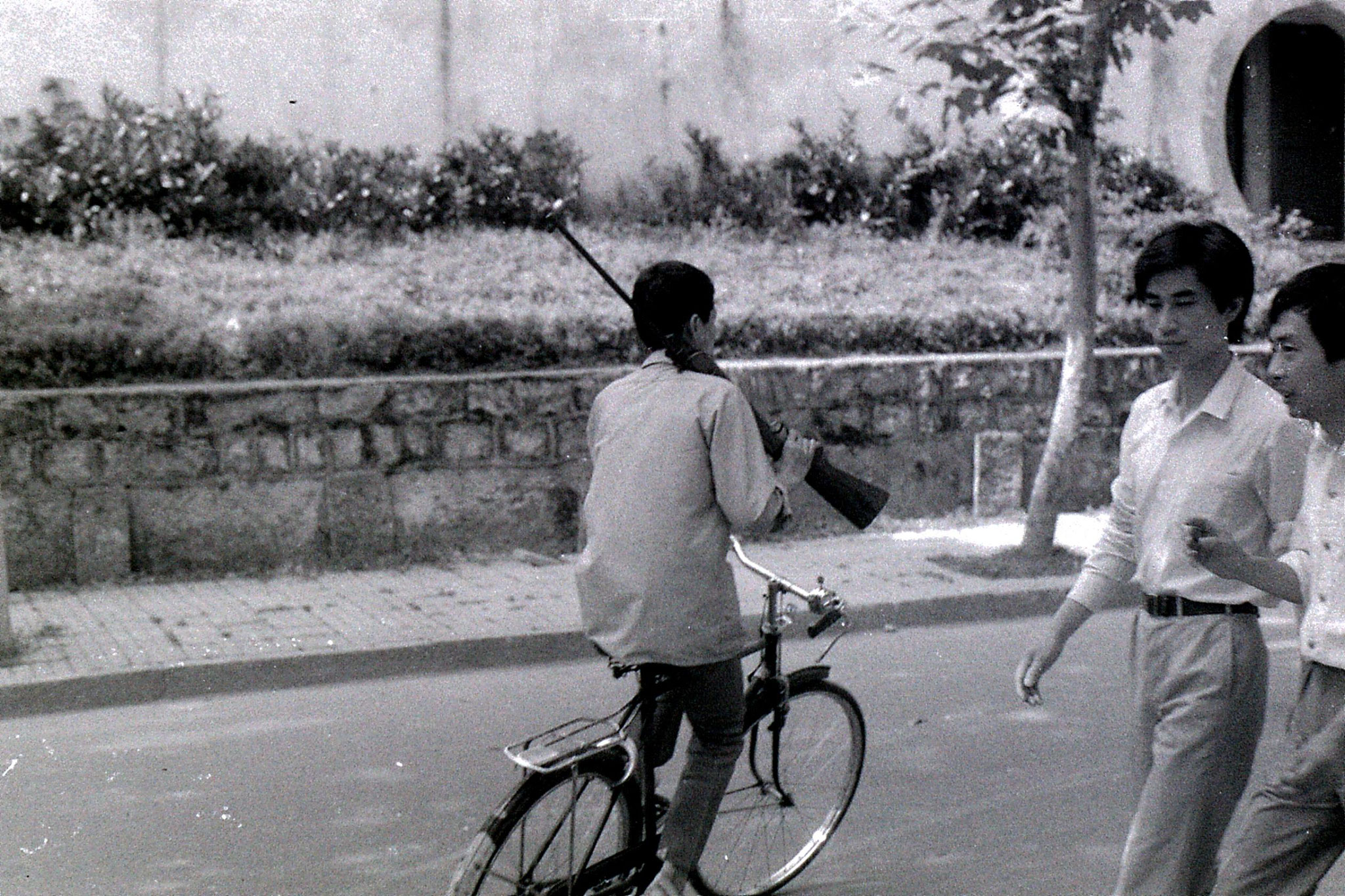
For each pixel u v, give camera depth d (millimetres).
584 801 3201
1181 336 2824
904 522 9656
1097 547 3164
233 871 4211
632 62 11305
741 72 11578
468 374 8742
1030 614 7734
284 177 10336
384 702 6051
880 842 4387
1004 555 8445
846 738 4078
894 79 10930
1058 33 7777
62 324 8664
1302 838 2521
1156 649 2906
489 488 8641
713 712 3285
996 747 5352
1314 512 2580
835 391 9453
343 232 10367
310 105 10492
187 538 8031
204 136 10164
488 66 10945
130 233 9750
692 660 3135
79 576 7812
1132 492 3051
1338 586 2516
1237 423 2805
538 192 11000
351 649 6457
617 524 3131
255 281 9570
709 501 3141
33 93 9766
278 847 4395
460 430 8539
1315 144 13320
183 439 7977
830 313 10211
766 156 11664
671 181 11391
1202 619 2830
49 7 9805
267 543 8195
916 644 7055
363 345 9047
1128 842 2910
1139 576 2977
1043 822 4566
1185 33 12719
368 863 4273
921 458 9727
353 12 10578
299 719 5797
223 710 5945
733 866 3854
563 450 8797
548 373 8773
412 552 8492
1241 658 2803
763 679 3773
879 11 8086
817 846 4051
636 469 3131
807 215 11711
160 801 4820
